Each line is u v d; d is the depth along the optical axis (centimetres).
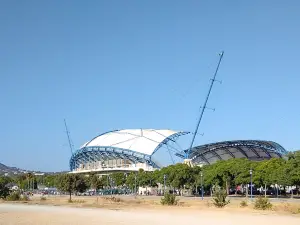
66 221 4681
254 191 13750
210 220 4716
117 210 6625
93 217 5203
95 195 15225
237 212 5934
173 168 14062
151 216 5319
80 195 15375
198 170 13688
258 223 4328
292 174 9056
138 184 16462
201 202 8750
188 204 8119
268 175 10688
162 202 8088
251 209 6412
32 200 11088
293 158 9438
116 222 4509
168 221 4609
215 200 7250
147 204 8344
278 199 9644
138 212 6094
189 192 14975
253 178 11000
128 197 12738
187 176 13325
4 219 5016
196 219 4834
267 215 5375
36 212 6234
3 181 12231
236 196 11881
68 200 10488
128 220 4744
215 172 12031
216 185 11169
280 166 10275
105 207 7569
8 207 7775
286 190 13362
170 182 13788
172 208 7031
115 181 18700
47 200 11088
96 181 15912
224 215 5412
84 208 7300
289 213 5694
